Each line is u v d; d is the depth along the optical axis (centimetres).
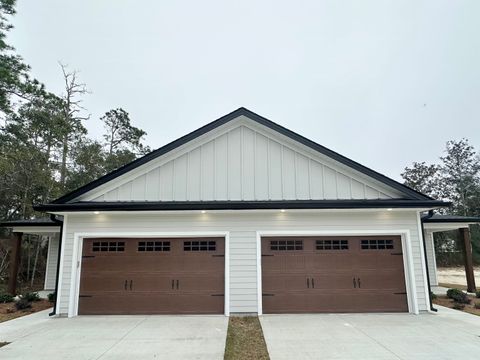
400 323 706
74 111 2212
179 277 838
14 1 1395
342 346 540
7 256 1608
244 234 855
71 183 1967
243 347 549
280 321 731
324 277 839
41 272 1720
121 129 2736
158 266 844
